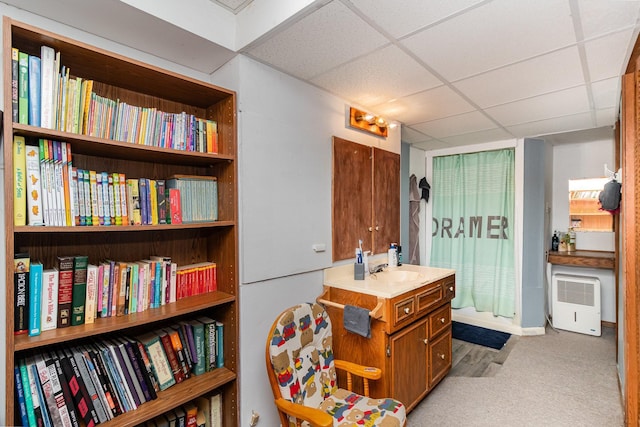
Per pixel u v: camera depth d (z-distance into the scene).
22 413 1.08
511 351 3.06
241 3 1.55
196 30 1.46
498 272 3.60
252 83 1.71
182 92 1.60
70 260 1.22
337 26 1.41
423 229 4.11
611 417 2.05
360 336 1.96
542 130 3.15
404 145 3.64
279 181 1.85
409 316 2.00
